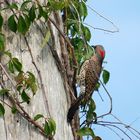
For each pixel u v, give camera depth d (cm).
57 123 1073
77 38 1257
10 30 1012
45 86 1052
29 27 1023
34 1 1031
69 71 1138
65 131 1108
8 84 984
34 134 1006
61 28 1134
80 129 1161
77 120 1163
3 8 1007
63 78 1125
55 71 1095
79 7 1241
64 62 1134
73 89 1158
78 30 1237
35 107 1020
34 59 1041
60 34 1132
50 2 1081
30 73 996
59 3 1085
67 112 1128
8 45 1007
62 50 1137
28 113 1008
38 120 1017
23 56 1022
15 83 991
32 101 1016
